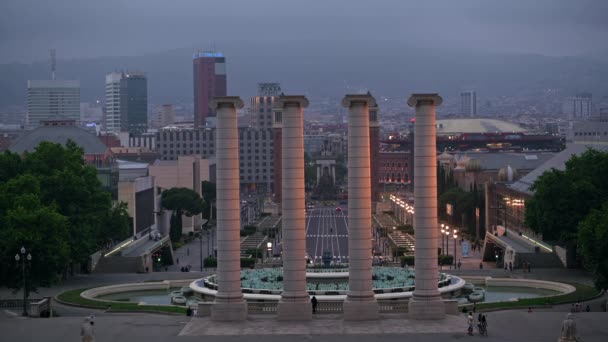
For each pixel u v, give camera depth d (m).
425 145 117.31
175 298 161.62
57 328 117.94
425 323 116.06
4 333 114.56
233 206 119.06
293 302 118.19
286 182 117.88
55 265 157.00
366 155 117.19
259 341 107.06
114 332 114.69
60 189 191.50
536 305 146.25
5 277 154.25
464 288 170.38
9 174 199.62
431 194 117.75
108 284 182.00
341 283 165.12
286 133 117.62
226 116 118.50
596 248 143.62
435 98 117.12
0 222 160.25
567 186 195.25
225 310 118.94
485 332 110.69
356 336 108.94
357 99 116.50
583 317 123.69
